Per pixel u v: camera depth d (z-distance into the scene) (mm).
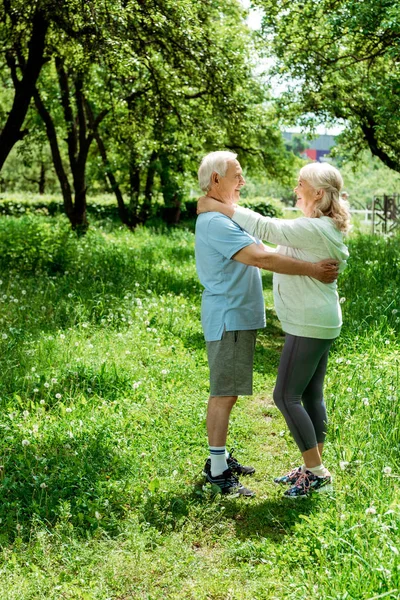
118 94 14148
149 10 11008
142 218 23141
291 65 16000
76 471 4121
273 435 5109
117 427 4828
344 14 12867
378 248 12492
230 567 3303
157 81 13023
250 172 25938
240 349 4047
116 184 21500
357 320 7305
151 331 7492
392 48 12117
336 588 2844
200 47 12188
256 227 3830
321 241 3768
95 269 11008
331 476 4043
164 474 4281
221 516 3775
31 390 5441
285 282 3865
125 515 3742
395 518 3283
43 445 4422
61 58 14148
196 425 5109
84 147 17750
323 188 3832
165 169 21594
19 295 8609
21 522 3592
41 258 11344
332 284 3885
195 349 7320
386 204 25109
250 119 16781
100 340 6938
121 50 10641
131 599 3061
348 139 19891
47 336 6727
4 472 4051
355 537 3188
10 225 16484
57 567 3268
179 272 12398
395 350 6020
